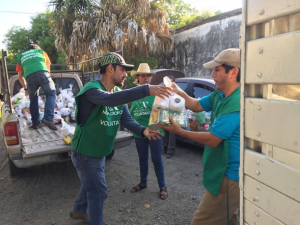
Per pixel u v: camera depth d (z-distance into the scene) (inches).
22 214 126.8
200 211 81.1
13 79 210.1
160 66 514.6
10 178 170.1
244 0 51.9
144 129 100.4
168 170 177.6
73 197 143.3
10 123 132.6
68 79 231.8
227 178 74.6
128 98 78.5
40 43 776.3
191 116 174.9
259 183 52.8
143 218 121.1
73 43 411.5
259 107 50.6
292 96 50.9
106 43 398.6
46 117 165.8
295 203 44.3
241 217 59.2
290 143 44.0
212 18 387.9
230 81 76.7
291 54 42.2
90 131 88.5
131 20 403.5
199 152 216.1
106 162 196.2
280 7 43.4
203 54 415.8
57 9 420.8
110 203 134.7
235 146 73.8
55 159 140.8
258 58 49.4
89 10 403.9
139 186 147.3
